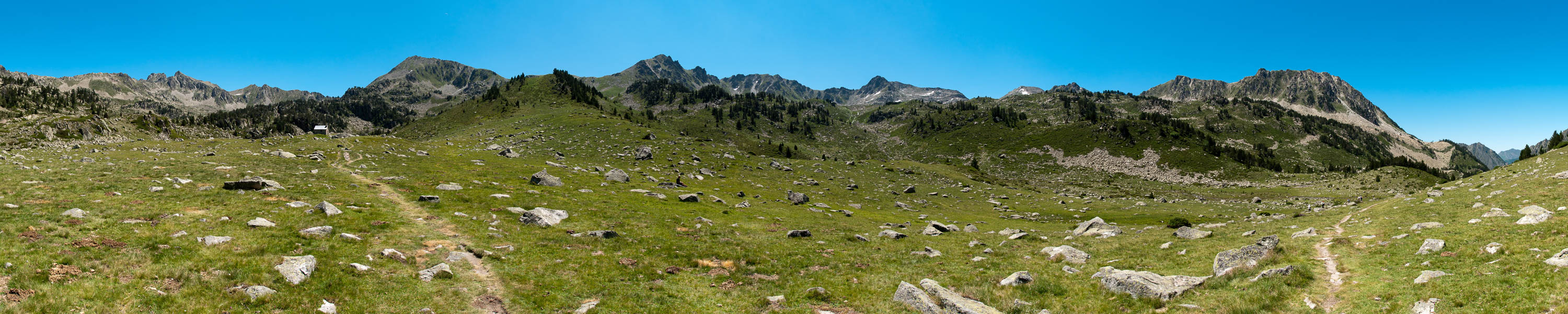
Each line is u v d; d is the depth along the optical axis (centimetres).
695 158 12631
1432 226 3034
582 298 2266
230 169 5312
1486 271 1909
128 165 5053
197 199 3412
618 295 2312
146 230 2447
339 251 2519
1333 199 11081
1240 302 1958
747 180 10138
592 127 18025
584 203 5062
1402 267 2231
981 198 10088
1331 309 1856
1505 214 3103
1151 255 3169
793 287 2553
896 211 7875
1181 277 2314
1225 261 2511
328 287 2020
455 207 4253
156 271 1880
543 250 3056
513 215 4144
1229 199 11800
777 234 4184
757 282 2653
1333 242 2994
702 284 2598
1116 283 2277
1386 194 12094
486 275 2472
